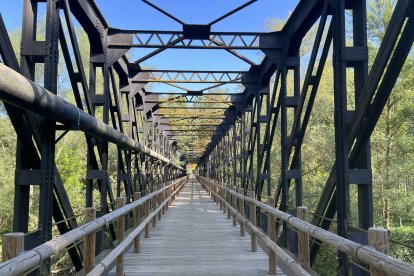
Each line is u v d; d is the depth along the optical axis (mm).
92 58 8148
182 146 45500
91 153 7211
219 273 4758
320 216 4957
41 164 4648
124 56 10016
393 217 15523
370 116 4355
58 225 5383
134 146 9312
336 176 4715
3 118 21516
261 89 11312
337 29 4832
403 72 13930
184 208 13453
